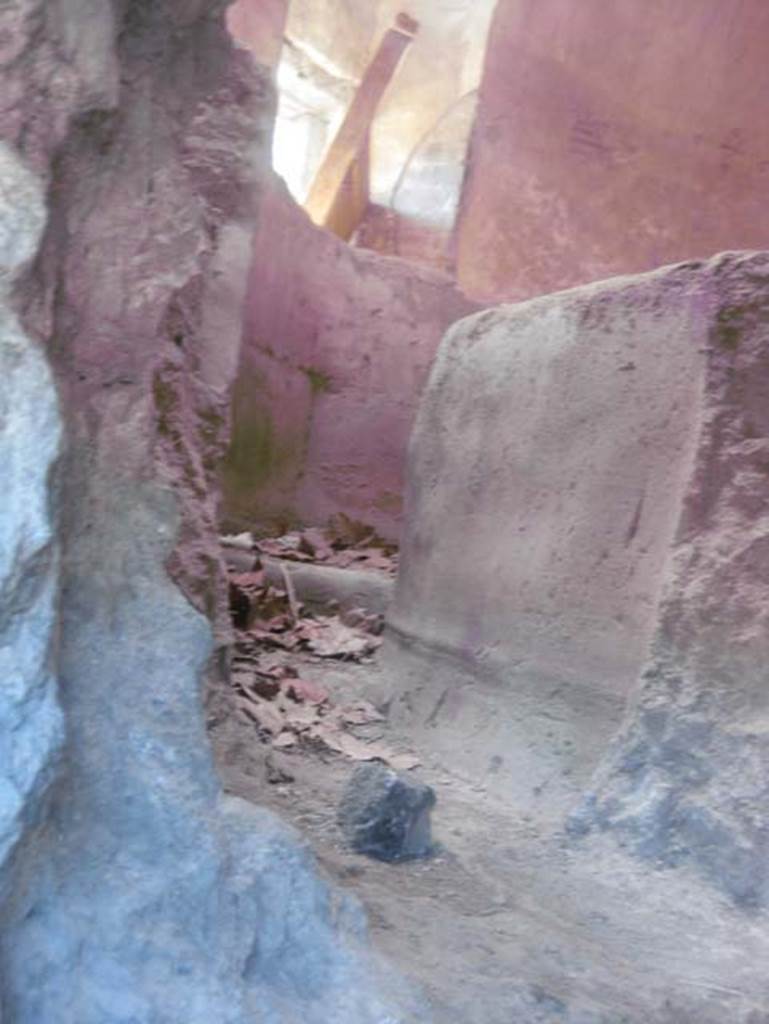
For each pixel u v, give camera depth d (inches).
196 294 144.9
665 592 120.7
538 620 141.3
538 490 148.6
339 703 171.3
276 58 346.9
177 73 85.4
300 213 298.2
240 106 157.2
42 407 55.9
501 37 401.7
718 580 117.9
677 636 118.8
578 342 146.1
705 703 115.0
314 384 310.5
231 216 156.4
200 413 149.6
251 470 290.2
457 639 158.9
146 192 79.4
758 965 95.1
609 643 129.1
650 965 92.9
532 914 100.0
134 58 78.2
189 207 83.4
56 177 68.3
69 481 68.2
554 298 154.9
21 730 55.7
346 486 315.6
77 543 68.5
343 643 198.7
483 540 158.4
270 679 171.5
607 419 138.4
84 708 66.1
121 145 76.2
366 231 417.7
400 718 164.2
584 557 136.0
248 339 282.8
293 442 305.3
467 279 408.2
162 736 68.5
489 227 410.0
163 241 80.5
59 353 70.2
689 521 121.3
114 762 66.4
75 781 64.7
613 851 114.2
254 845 70.6
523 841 119.6
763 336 121.8
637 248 425.4
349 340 315.9
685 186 427.5
